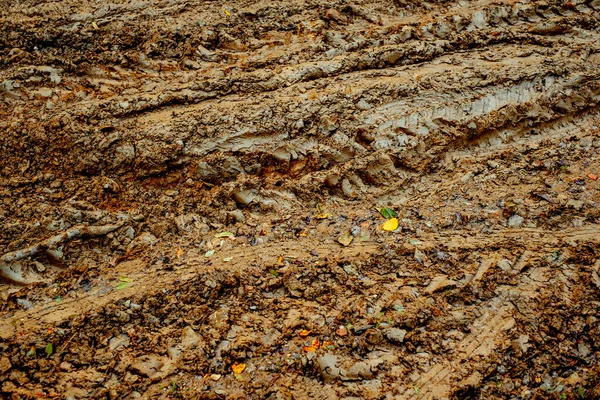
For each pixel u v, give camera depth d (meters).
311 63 3.87
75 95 3.74
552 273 3.36
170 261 3.42
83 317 3.25
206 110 3.71
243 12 4.03
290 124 3.68
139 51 3.87
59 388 3.13
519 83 3.86
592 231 3.47
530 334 3.24
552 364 3.20
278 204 3.58
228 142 3.64
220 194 3.57
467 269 3.37
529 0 4.17
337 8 4.08
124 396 3.13
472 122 3.75
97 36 3.89
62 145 3.60
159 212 3.54
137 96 3.72
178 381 3.16
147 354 3.21
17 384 3.13
